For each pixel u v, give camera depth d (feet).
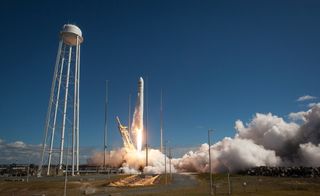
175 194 227.61
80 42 384.27
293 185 293.84
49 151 361.30
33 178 327.06
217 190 260.62
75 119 375.86
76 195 227.40
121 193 232.73
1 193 237.25
